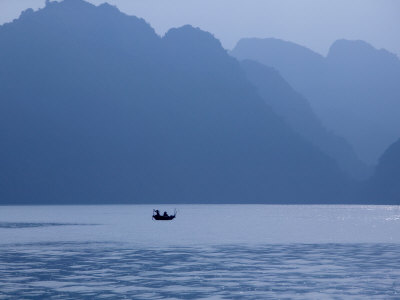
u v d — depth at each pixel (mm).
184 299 134000
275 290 143875
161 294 139125
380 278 160000
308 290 143875
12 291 142000
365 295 138000
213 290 143875
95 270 173625
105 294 138875
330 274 166875
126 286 148625
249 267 180250
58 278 159750
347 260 197625
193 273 168500
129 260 196750
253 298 135250
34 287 147000
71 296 136625
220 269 176375
